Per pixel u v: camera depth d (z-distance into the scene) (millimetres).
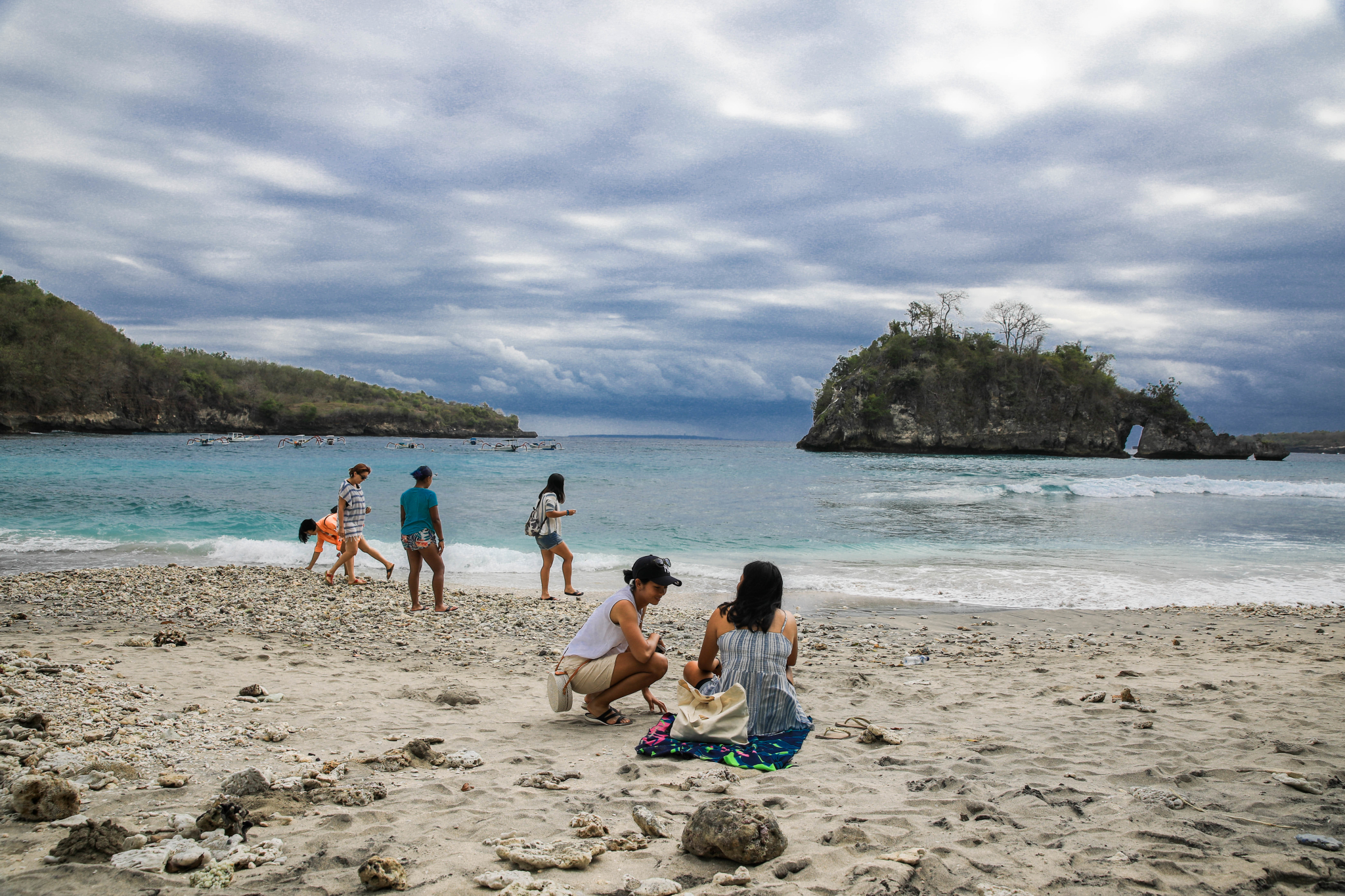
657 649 4977
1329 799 3430
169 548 13930
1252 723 4816
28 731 3857
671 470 37719
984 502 24547
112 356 112125
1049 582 12188
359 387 170875
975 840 2928
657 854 2824
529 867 2664
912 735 4617
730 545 15680
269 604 9312
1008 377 102875
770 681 4270
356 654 6961
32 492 21875
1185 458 103812
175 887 2451
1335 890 2541
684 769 3881
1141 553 15211
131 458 38688
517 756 4094
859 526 18438
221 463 34656
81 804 3135
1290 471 57781
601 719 4996
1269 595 11453
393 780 3635
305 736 4344
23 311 104250
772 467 42500
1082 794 3484
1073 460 75938
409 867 2666
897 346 105438
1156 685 6074
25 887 2424
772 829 2775
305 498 21500
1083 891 2510
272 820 3053
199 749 3918
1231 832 3033
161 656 6371
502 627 8477
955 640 8359
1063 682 6219
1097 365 109438
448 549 14102
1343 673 6473
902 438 100312
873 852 2838
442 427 177000
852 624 9258
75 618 8281
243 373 146625
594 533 16953
